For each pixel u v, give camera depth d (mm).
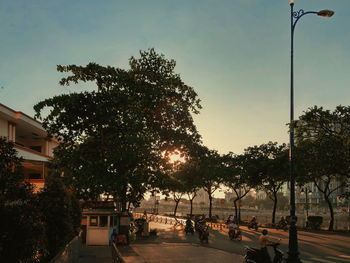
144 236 33812
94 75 26641
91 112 25312
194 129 28516
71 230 16281
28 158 34375
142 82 27484
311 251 24609
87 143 26203
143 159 26281
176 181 29109
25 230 8789
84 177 24844
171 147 27281
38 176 39969
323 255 22812
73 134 26375
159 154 27219
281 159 51844
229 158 58500
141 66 28578
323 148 37594
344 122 32906
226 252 23859
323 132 34344
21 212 8906
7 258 8492
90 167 25109
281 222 44969
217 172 56562
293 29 21250
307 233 39438
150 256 21656
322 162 39375
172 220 61844
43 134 43188
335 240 31953
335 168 39031
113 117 24859
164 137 27281
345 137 32562
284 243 29391
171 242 29750
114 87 26781
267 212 147250
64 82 26812
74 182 24734
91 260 18625
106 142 25438
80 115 25781
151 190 27391
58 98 25391
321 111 32719
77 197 25156
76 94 25344
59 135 26609
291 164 19734
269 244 16609
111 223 26641
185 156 28625
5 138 9445
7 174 9172
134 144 24750
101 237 26172
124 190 26797
